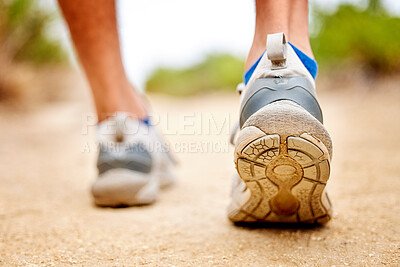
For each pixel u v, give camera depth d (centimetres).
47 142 288
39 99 487
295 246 82
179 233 95
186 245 86
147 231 97
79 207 126
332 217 97
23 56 472
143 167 126
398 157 180
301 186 77
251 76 81
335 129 277
